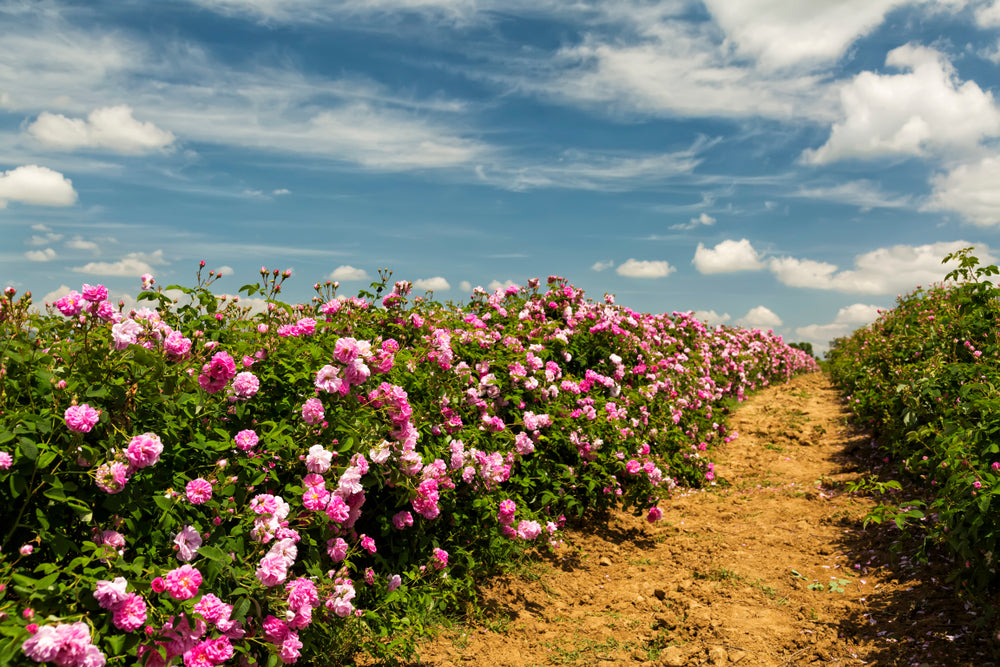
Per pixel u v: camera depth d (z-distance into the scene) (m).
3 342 2.56
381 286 5.19
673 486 6.72
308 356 3.54
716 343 12.25
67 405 2.43
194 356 3.21
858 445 8.12
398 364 4.21
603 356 7.43
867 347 10.44
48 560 2.33
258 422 3.24
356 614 3.17
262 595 2.61
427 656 3.51
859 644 3.61
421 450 4.13
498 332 6.38
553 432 5.55
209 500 2.62
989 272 6.80
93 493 2.40
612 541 5.62
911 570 4.41
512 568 4.75
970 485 3.54
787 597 4.38
